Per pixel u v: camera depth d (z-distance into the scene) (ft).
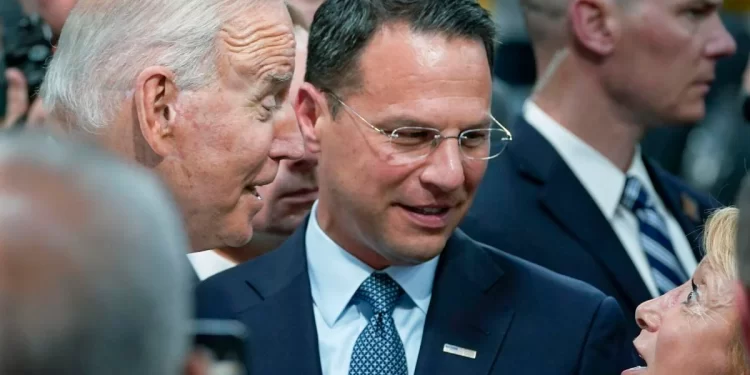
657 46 11.83
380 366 8.38
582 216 11.40
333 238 8.70
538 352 8.53
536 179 11.53
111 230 4.11
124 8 7.89
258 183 8.13
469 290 8.72
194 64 7.79
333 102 8.38
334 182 8.41
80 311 4.01
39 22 12.12
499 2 20.51
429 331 8.53
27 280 3.99
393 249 8.30
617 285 11.23
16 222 4.03
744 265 5.28
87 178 4.19
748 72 13.91
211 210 8.00
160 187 4.50
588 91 11.95
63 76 8.01
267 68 7.94
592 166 11.91
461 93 8.13
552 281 8.93
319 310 8.67
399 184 8.17
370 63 8.18
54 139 4.48
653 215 12.05
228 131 7.86
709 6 12.02
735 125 18.84
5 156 4.21
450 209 8.30
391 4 8.20
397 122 8.11
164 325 4.21
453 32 8.19
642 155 12.62
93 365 4.03
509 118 14.34
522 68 20.27
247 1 7.96
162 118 7.81
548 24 12.23
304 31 10.36
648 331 8.32
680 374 7.91
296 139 8.41
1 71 12.01
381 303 8.56
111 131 7.87
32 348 3.97
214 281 8.86
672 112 12.01
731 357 7.80
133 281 4.11
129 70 7.80
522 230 11.29
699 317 7.90
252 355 8.43
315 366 8.42
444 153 8.12
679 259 12.12
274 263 8.89
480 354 8.48
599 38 11.91
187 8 7.84
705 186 18.69
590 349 8.57
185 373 4.72
